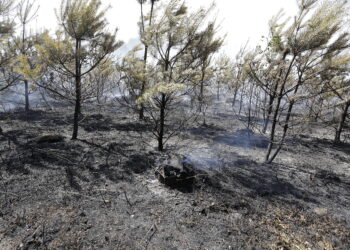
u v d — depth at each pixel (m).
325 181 5.42
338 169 6.40
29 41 8.38
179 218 3.59
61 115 11.08
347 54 5.71
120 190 4.32
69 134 7.75
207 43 5.82
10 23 6.77
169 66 5.87
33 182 4.36
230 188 4.72
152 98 5.59
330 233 3.47
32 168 4.91
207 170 5.47
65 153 5.81
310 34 4.61
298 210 4.06
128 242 3.00
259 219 3.72
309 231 3.49
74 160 5.47
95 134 7.97
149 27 5.39
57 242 2.91
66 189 4.21
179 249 2.95
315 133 11.31
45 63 5.71
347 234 3.45
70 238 2.99
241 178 5.24
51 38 5.44
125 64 6.68
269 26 5.40
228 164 6.01
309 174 5.79
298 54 5.14
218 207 3.95
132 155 6.05
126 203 3.91
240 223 3.57
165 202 4.02
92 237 3.04
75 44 6.10
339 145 9.10
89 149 6.25
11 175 4.56
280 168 6.06
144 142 7.24
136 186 4.52
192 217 3.63
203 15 5.28
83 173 4.88
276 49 5.37
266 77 5.61
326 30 4.51
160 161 5.62
